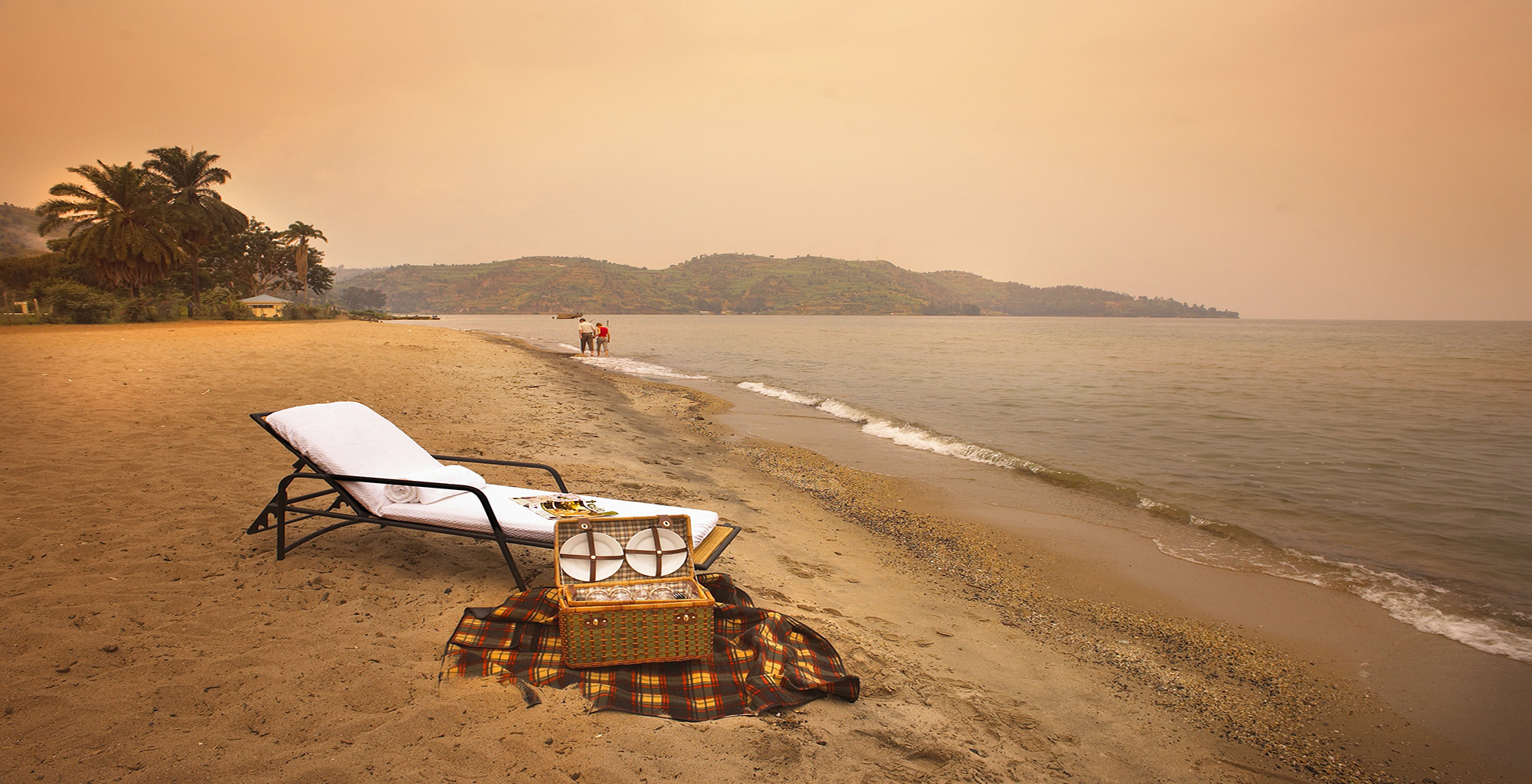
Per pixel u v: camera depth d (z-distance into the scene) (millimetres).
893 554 6562
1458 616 5469
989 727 3457
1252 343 65812
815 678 3396
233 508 5379
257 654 3236
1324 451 11977
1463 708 4168
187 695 2857
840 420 15023
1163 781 3299
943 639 4613
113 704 2752
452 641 3352
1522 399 20406
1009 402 18375
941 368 29938
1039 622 5215
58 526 4758
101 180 45719
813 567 5785
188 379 12367
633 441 10938
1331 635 5105
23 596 3670
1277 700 4219
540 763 2609
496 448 8836
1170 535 7398
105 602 3660
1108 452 11688
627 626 3199
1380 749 3750
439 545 4906
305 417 4625
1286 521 7926
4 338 23953
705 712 3033
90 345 20594
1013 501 8609
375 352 21938
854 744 3031
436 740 2684
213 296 59406
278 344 23062
